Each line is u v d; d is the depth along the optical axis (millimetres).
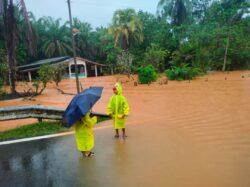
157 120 11086
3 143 8688
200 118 11055
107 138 8656
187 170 5930
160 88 23609
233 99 15156
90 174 5996
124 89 24891
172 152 7117
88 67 53500
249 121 10062
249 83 22453
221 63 38750
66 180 5770
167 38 45875
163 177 5633
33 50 24922
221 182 5293
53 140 8727
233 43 38625
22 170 6441
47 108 11109
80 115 6570
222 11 52000
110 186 5375
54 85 34781
